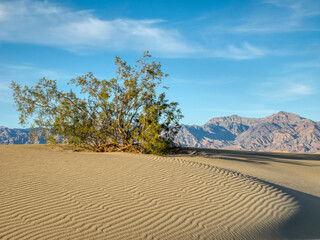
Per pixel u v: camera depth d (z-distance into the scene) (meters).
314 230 8.03
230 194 9.98
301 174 17.39
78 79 22.80
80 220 7.18
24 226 6.76
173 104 22.36
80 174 11.41
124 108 23.22
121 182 10.48
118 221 7.26
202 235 6.95
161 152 20.39
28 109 22.34
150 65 22.84
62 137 22.81
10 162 13.48
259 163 20.47
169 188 10.12
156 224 7.26
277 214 8.67
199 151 25.61
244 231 7.39
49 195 8.80
